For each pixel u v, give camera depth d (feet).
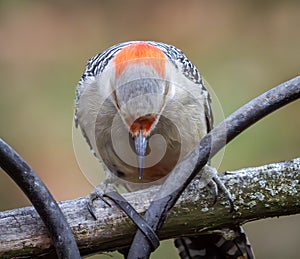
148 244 19.31
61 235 18.48
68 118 54.08
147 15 62.90
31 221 20.26
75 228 20.52
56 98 55.72
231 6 61.93
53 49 60.75
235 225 22.06
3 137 53.01
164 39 61.67
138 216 19.79
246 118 19.24
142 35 62.18
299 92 19.33
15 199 47.85
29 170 18.25
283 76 56.44
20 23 61.72
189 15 62.34
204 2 62.39
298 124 49.78
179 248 26.35
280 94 19.31
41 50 60.59
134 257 19.21
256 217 21.72
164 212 19.58
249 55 58.34
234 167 48.16
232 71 56.75
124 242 20.84
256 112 19.26
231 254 25.63
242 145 48.93
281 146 49.32
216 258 25.86
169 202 19.58
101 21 62.80
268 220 45.01
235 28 60.80
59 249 18.49
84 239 20.61
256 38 59.88
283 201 21.53
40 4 62.95
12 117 54.39
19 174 18.12
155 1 63.26
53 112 54.65
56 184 50.52
